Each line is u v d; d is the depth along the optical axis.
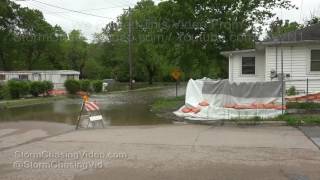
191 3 34.81
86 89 50.78
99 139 14.03
